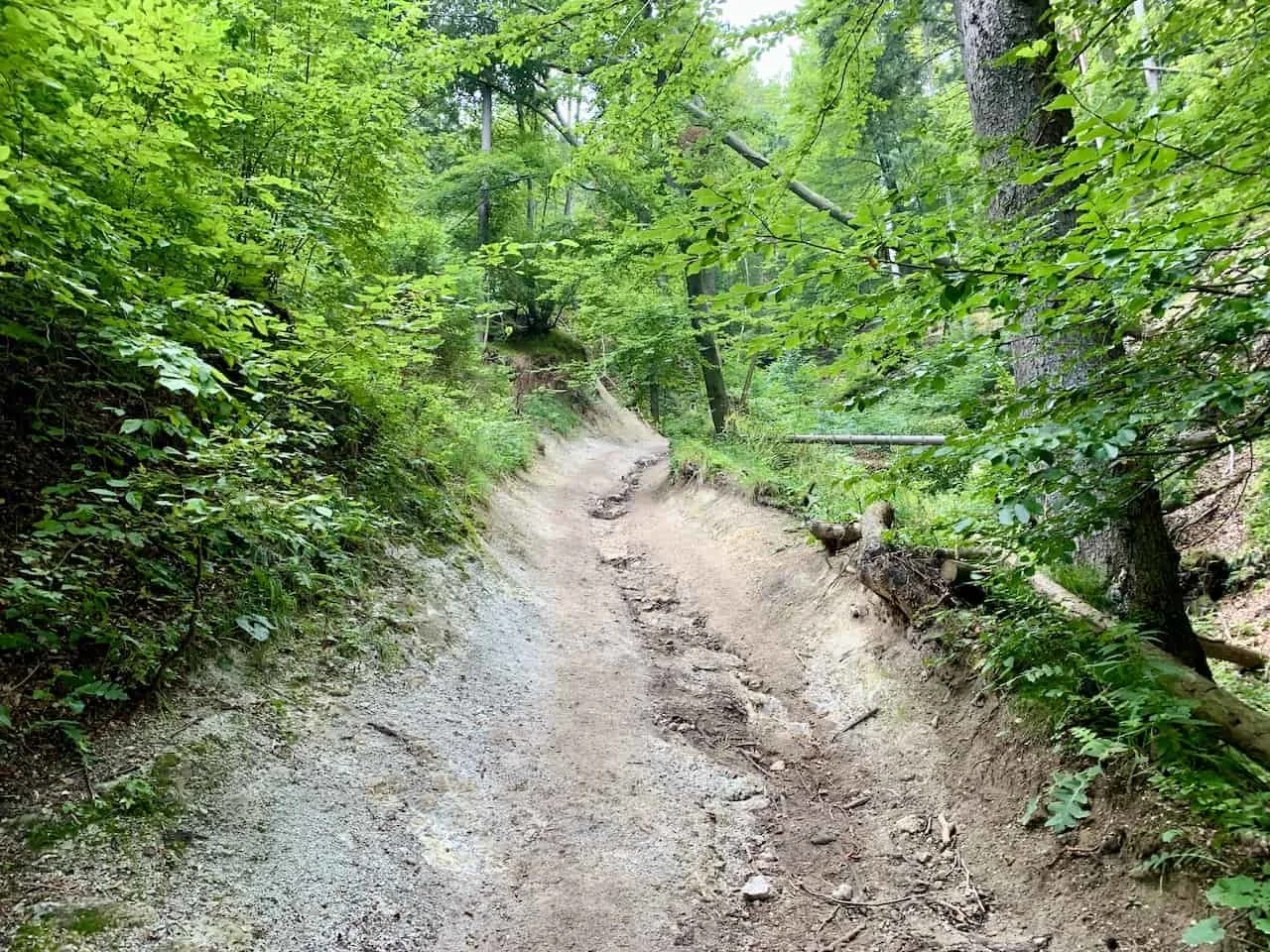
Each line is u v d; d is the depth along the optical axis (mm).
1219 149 2275
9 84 2564
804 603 6879
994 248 2348
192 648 3461
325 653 4211
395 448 6898
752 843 3859
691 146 9625
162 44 2967
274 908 2619
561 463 16922
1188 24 3713
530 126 23297
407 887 3006
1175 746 3225
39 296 3070
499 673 5199
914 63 14117
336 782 3381
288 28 5934
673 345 15430
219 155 4988
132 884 2408
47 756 2654
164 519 3209
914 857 3760
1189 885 2840
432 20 17219
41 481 3426
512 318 23922
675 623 7215
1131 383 2436
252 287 4402
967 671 4656
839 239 2645
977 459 2818
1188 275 2221
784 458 11875
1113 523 3754
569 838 3633
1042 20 3879
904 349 2811
